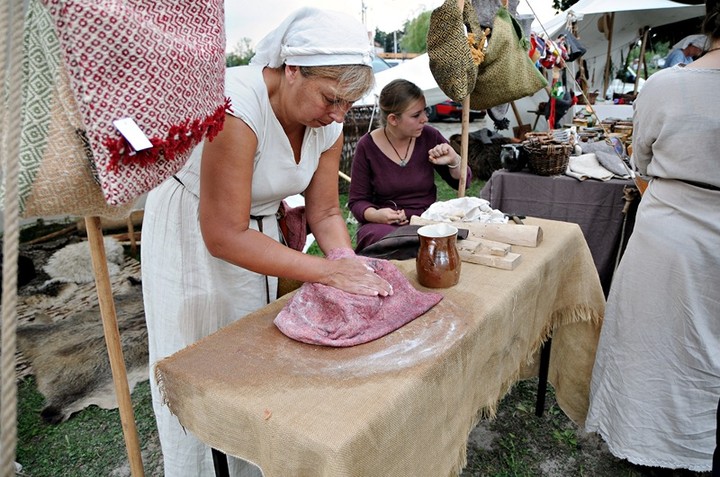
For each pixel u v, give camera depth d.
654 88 1.45
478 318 1.12
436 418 0.97
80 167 0.65
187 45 0.63
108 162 0.59
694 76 1.35
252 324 1.12
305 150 1.28
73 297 3.18
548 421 2.09
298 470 0.77
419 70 5.50
